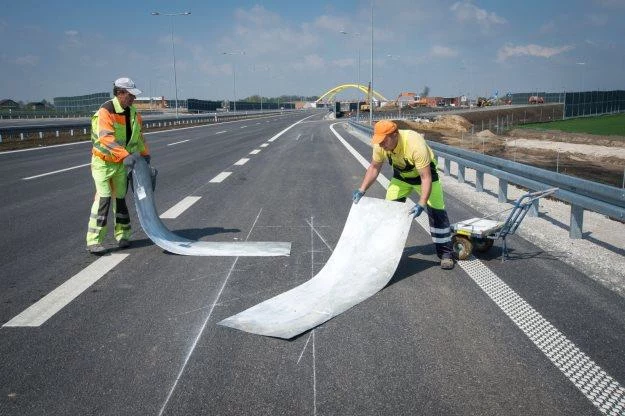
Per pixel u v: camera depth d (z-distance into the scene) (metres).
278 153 19.94
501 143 35.59
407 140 5.23
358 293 4.68
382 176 13.05
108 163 5.93
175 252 5.96
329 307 4.37
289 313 4.23
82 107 83.44
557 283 5.05
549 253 6.10
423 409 2.92
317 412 2.88
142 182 6.32
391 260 5.18
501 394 3.08
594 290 4.86
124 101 6.11
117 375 3.28
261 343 3.73
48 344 3.70
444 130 56.81
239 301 4.54
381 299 4.62
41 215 8.29
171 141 27.23
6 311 4.30
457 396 3.05
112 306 4.41
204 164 15.84
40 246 6.36
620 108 91.69
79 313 4.26
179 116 72.19
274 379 3.23
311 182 12.02
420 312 4.32
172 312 4.29
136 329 3.95
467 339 3.81
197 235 6.88
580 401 3.02
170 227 7.35
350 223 5.62
